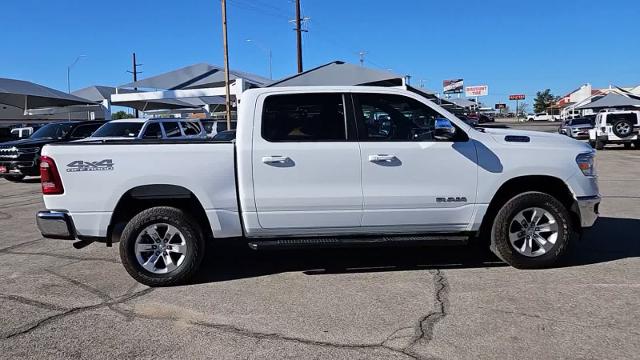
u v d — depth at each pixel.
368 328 4.23
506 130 5.89
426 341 3.97
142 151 5.21
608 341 3.90
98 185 5.19
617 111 26.73
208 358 3.78
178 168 5.22
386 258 6.22
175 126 16.33
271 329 4.25
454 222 5.51
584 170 5.58
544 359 3.65
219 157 5.26
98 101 32.06
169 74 24.70
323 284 5.33
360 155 5.31
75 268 6.06
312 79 14.57
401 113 5.51
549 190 5.79
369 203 5.34
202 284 5.41
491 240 5.70
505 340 3.95
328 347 3.91
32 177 18.50
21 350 3.92
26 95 26.52
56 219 5.17
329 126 5.39
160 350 3.91
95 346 3.99
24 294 5.16
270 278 5.56
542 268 5.64
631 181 13.23
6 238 7.78
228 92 24.14
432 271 5.68
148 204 5.45
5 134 25.42
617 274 5.42
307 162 5.26
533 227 5.59
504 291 4.99
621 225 7.75
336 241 5.36
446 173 5.41
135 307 4.78
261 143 5.27
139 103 30.27
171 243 5.38
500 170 5.46
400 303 4.75
